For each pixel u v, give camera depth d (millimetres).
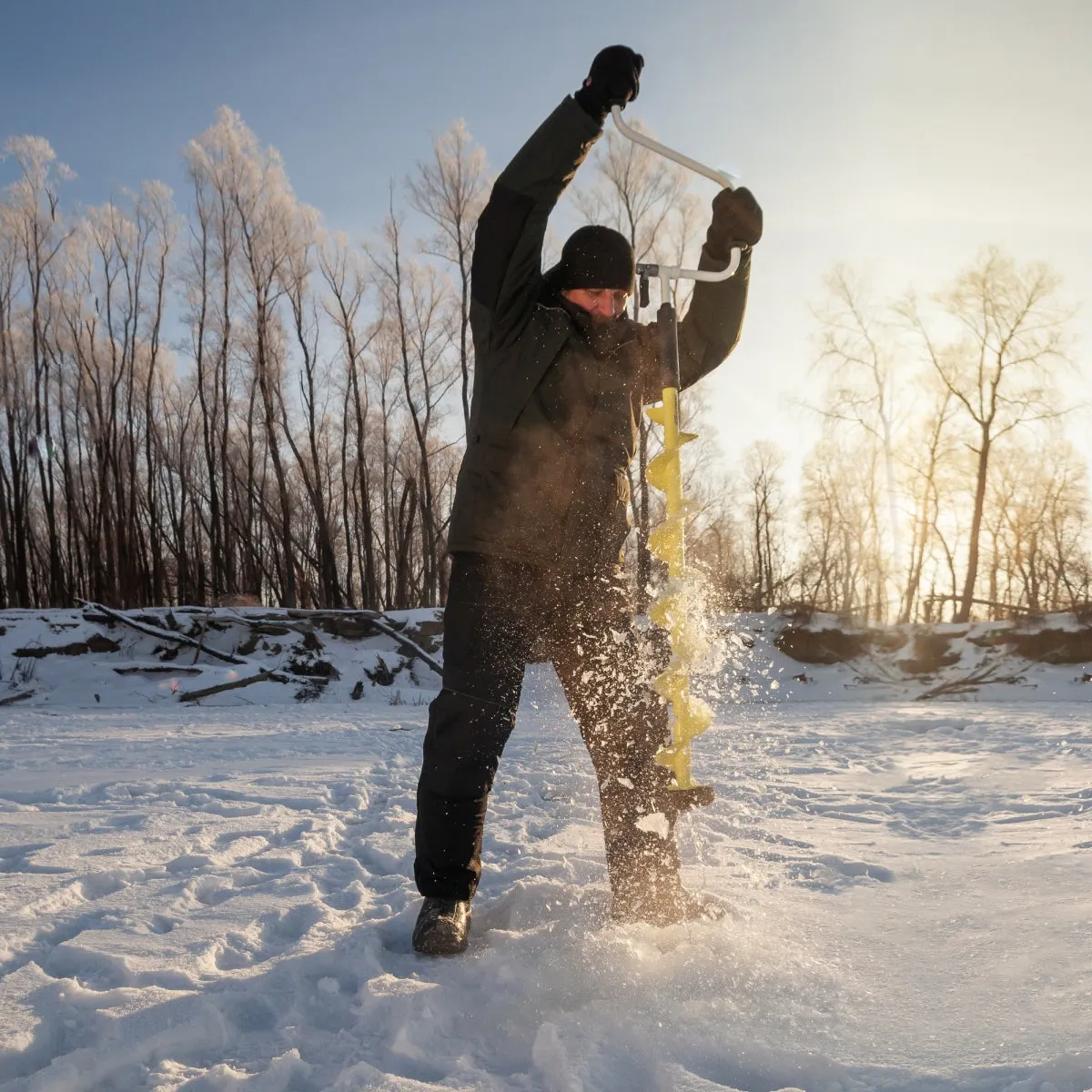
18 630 18375
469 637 2166
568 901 2408
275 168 30031
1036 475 34344
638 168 24938
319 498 29797
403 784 5574
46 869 3043
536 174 2084
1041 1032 1505
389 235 29500
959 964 1882
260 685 17547
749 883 2736
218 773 6164
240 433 36312
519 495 2166
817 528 34625
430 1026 1649
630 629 2225
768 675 18469
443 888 2117
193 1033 1617
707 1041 1529
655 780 2186
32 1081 1434
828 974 1817
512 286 2141
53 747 8383
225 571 31844
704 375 2500
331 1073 1482
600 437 2211
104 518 32062
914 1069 1428
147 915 2436
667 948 1981
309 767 6500
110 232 31062
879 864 2945
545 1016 1684
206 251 29781
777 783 5449
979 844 3414
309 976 1962
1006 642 19031
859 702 17219
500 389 2164
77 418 33312
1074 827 3629
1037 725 10109
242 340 30109
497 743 2158
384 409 33094
